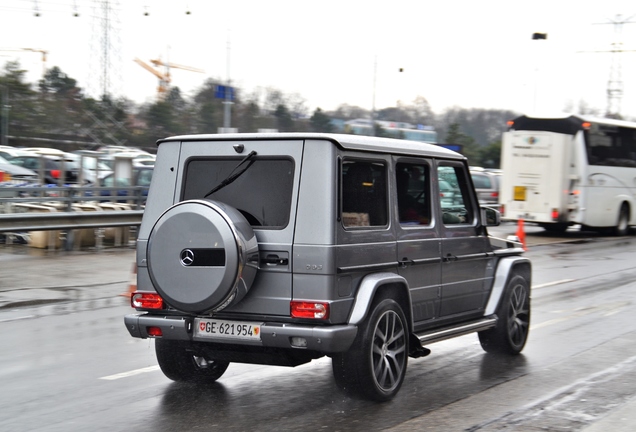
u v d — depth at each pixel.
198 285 5.68
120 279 13.84
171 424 5.68
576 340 9.07
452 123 60.78
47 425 5.66
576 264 18.03
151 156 34.75
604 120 26.83
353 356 5.97
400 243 6.45
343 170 5.90
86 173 26.97
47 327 9.61
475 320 7.60
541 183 25.69
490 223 7.79
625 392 6.69
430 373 7.35
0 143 50.50
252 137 6.04
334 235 5.71
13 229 16.09
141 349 8.34
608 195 26.86
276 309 5.78
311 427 5.61
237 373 7.25
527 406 6.22
